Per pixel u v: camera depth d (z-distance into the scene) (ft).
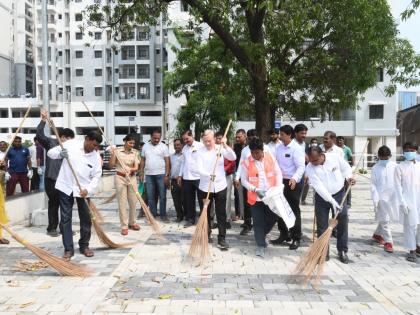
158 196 31.58
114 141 180.86
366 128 105.50
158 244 23.12
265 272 18.31
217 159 21.65
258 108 33.01
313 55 40.42
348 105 44.42
